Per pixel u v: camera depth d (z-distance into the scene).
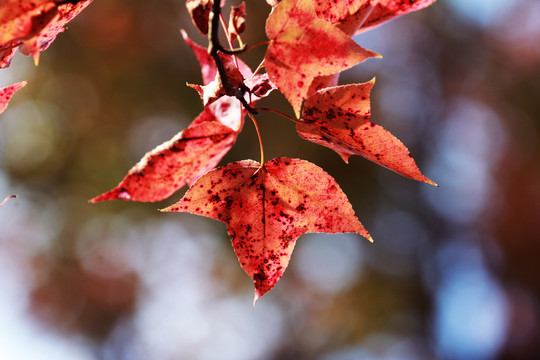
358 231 0.37
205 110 0.36
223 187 0.36
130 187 0.34
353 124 0.35
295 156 2.11
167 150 0.34
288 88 0.34
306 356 2.64
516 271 2.76
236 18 0.36
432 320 2.67
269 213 0.37
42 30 0.33
